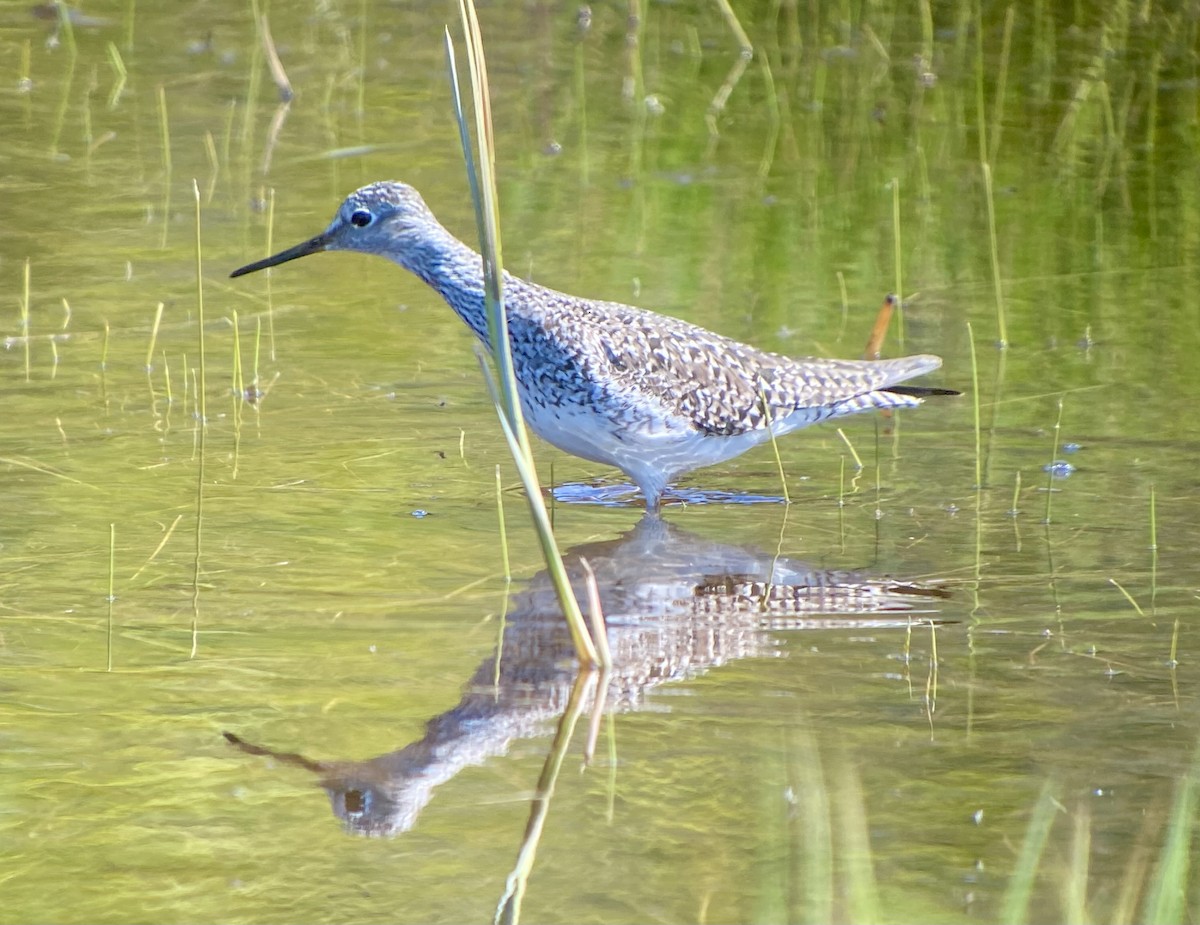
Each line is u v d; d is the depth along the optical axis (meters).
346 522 11.61
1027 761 8.51
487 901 7.32
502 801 8.13
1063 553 11.19
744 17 26.19
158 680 9.23
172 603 10.21
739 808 8.07
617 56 24.36
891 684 9.34
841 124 21.69
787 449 13.44
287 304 15.95
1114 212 18.69
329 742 8.61
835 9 26.14
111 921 7.08
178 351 14.67
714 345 12.83
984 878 7.54
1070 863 7.65
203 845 7.71
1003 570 10.94
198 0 26.41
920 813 8.05
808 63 24.09
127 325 15.16
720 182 19.53
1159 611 10.29
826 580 10.80
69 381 13.93
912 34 25.23
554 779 8.34
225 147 20.02
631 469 12.38
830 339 14.99
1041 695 9.21
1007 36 23.47
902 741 8.71
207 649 9.61
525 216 18.19
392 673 9.36
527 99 22.38
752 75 23.62
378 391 14.04
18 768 8.28
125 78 22.55
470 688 9.20
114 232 17.36
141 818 7.91
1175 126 21.47
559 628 9.99
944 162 20.33
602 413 12.15
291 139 20.53
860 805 7.88
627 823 7.94
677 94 22.72
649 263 16.83
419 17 25.94
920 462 12.95
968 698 9.17
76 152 19.80
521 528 11.69
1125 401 13.85
